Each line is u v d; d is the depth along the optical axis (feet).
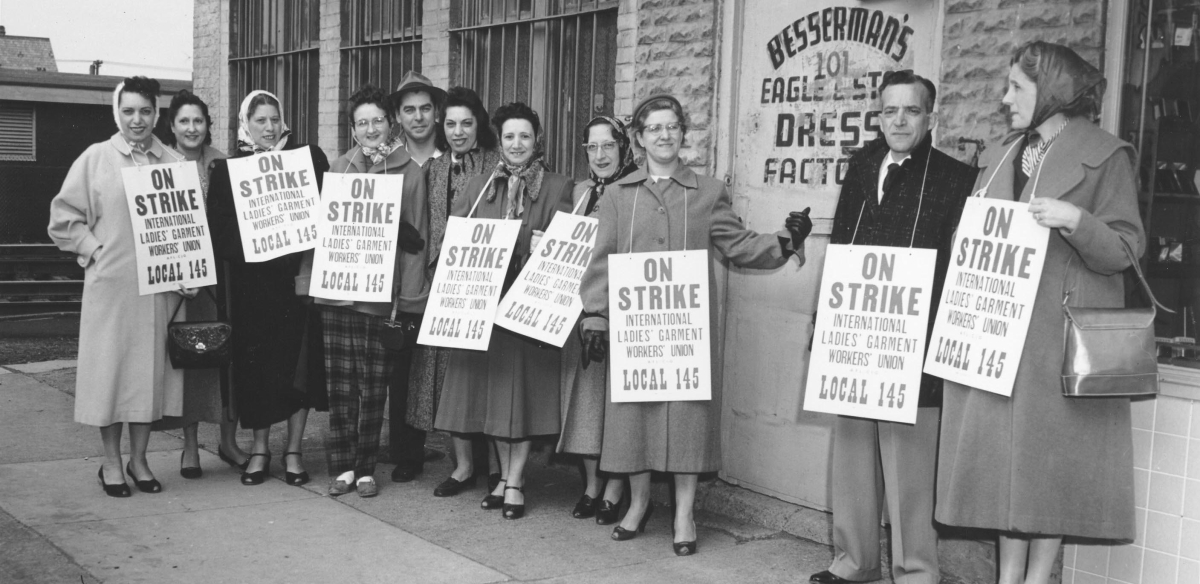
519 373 17.58
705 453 15.96
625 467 16.05
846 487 14.55
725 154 18.88
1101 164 11.95
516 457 18.03
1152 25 13.78
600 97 21.80
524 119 17.79
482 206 17.99
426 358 19.60
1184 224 13.65
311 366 19.72
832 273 13.76
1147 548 13.21
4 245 45.03
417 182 18.72
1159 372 13.47
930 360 12.93
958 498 12.63
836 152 17.07
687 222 15.94
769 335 18.21
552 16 22.67
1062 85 11.96
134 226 18.24
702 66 18.97
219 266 19.57
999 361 12.16
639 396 15.76
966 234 12.60
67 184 18.28
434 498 19.04
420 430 20.29
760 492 18.45
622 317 15.79
